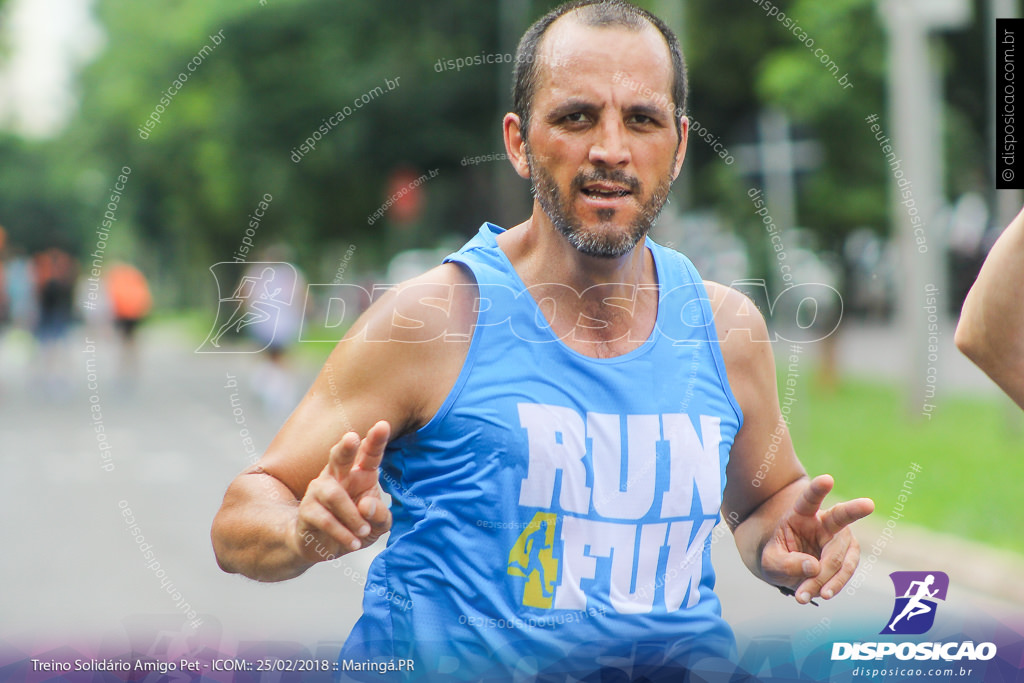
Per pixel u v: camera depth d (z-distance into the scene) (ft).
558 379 15.96
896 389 116.67
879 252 123.13
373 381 16.06
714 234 102.22
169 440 100.37
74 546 57.82
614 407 16.06
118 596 46.32
